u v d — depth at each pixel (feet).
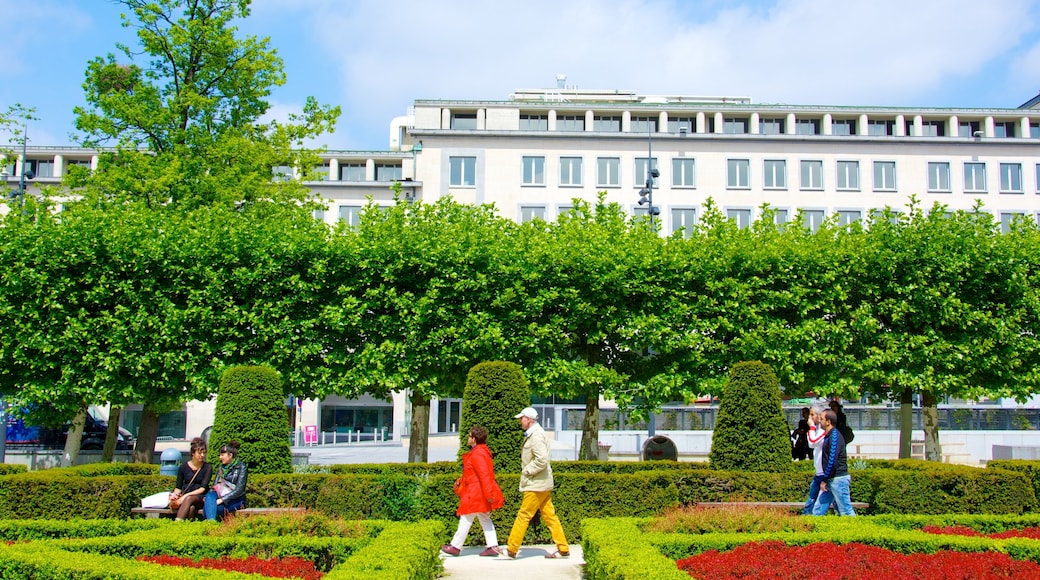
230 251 66.54
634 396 69.00
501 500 39.34
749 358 68.03
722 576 27.78
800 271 70.18
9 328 63.57
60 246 64.28
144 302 64.90
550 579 33.94
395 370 66.54
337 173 181.68
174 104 78.18
